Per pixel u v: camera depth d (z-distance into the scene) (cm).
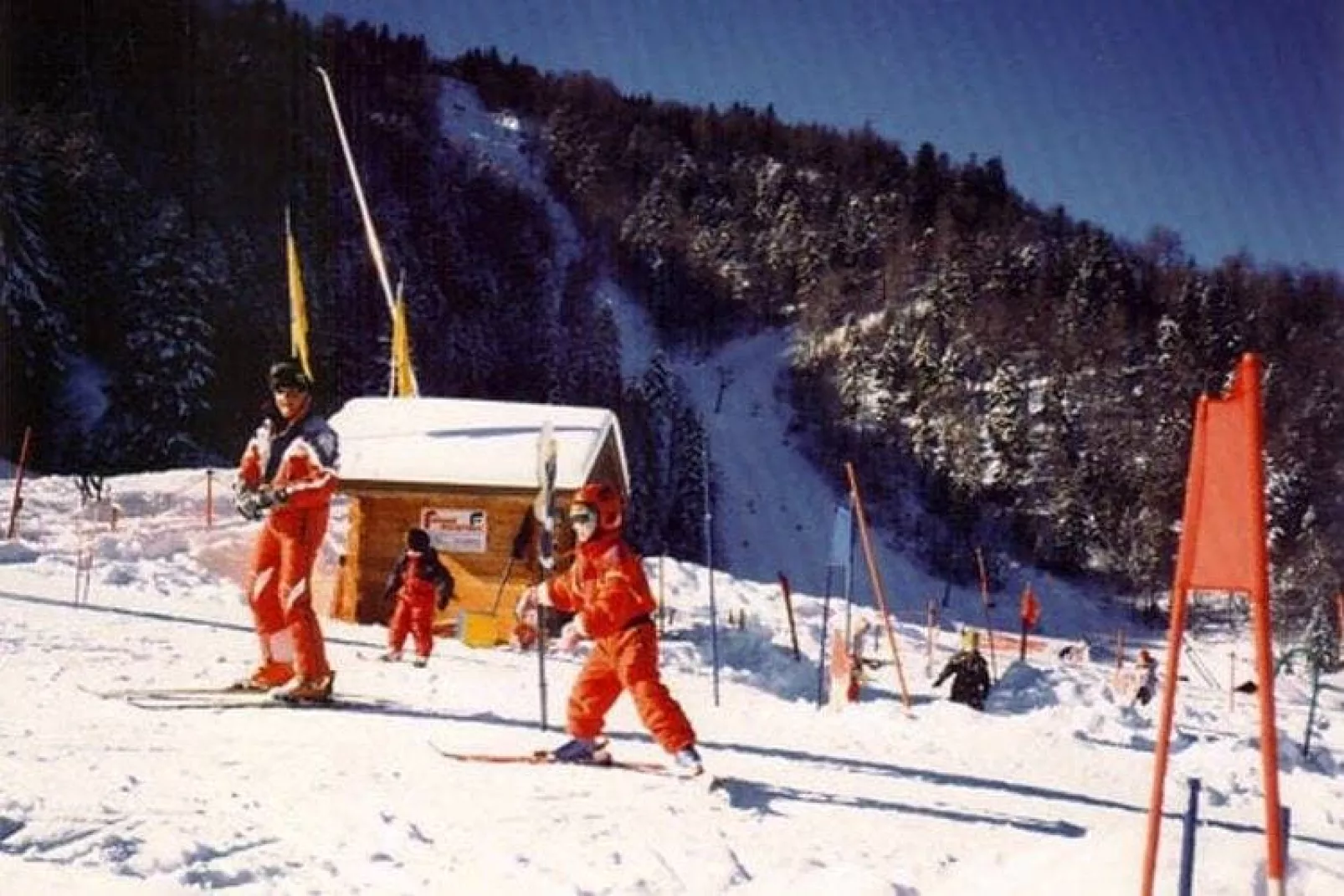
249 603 812
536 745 718
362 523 1900
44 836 458
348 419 2034
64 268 6450
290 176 8956
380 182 13712
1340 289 8481
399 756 655
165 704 751
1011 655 2847
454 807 554
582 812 567
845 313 14350
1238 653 3703
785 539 11944
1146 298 12144
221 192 8606
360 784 583
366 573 1898
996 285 13225
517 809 561
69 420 6153
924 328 13375
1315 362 8462
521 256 14275
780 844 548
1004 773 855
